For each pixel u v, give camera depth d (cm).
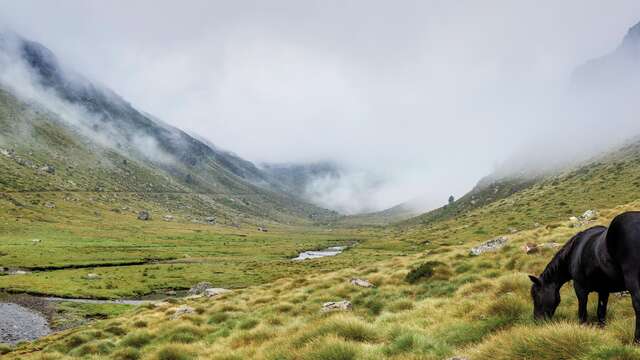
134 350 2470
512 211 16425
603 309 1055
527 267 2536
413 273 3259
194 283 11525
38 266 13162
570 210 12694
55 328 6669
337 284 3834
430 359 1089
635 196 11450
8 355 4203
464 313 1652
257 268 14162
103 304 8644
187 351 2044
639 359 763
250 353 1688
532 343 921
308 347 1345
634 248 784
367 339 1477
